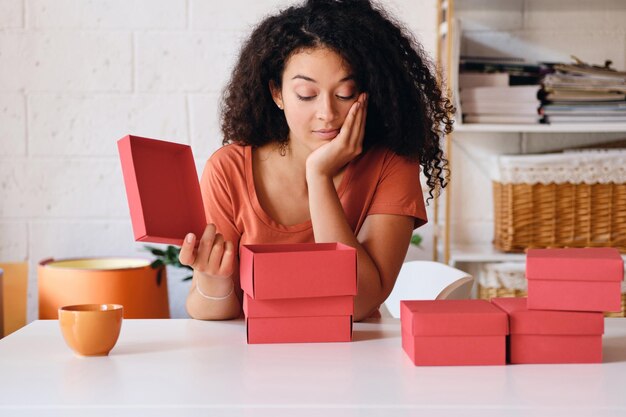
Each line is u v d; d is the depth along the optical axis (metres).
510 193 2.53
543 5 2.73
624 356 1.11
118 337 1.17
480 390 0.94
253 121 1.57
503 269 2.50
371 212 1.50
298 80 1.41
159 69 2.68
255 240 1.53
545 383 0.97
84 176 2.69
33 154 2.68
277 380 0.98
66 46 2.66
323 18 1.42
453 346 1.05
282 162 1.57
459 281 1.53
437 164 1.69
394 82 1.48
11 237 2.69
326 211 1.41
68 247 2.69
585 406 0.88
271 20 1.51
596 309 1.06
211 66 2.68
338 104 1.42
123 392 0.93
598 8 2.75
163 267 2.42
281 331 1.17
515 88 2.50
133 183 1.16
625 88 2.49
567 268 1.06
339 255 1.16
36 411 0.87
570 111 2.51
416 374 1.01
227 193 1.56
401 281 1.86
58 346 1.17
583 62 2.77
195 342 1.19
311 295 1.16
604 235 2.53
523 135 2.78
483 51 2.77
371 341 1.19
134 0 2.66
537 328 1.06
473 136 2.77
